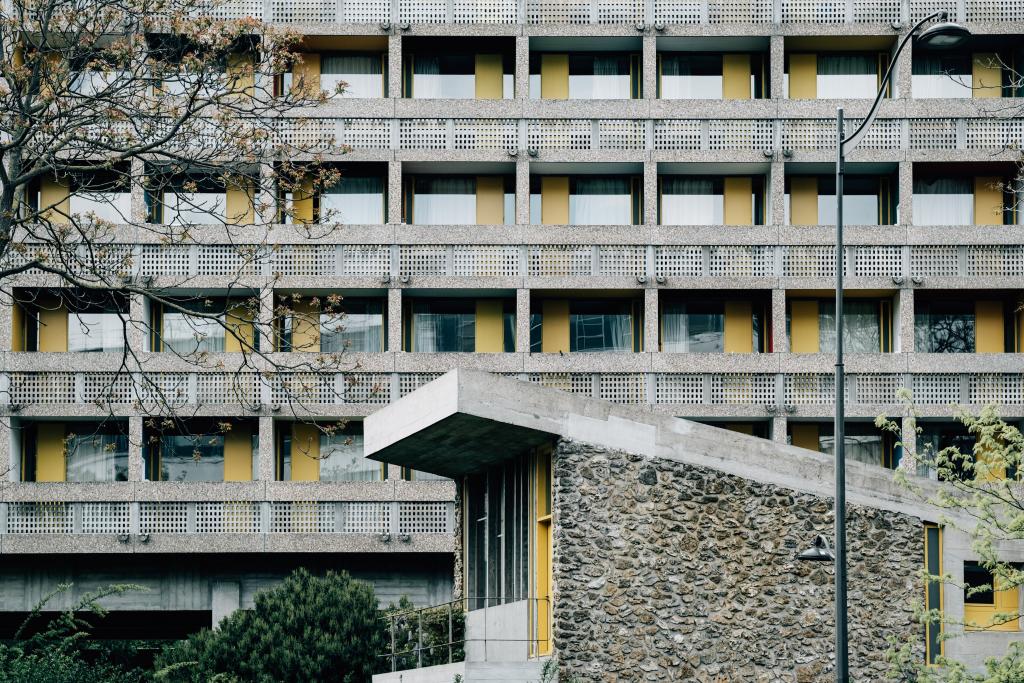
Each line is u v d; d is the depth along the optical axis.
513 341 47.09
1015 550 26.56
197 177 45.16
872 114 22.34
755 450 24.52
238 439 45.84
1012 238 45.78
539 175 47.84
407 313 47.03
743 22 46.75
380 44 47.47
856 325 47.38
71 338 45.69
